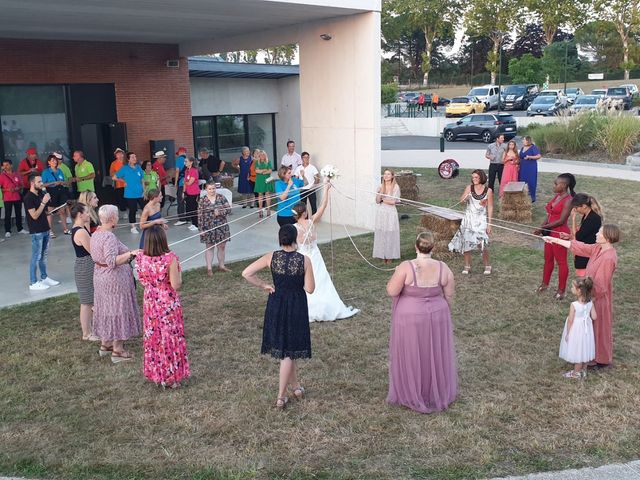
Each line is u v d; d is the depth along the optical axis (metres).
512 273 9.54
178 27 14.22
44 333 7.43
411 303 5.32
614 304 8.07
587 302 5.90
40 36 14.63
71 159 15.94
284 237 5.31
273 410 5.48
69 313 8.12
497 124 31.17
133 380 6.15
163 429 5.20
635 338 6.96
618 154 20.86
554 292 8.62
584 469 4.47
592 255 6.16
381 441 4.93
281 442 4.95
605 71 62.88
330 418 5.33
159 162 14.80
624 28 60.59
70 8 11.25
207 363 6.55
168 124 17.64
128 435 5.10
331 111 13.34
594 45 64.94
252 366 6.46
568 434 4.98
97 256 6.32
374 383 6.01
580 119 22.53
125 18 12.64
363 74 12.52
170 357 5.88
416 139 34.91
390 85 47.38
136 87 16.89
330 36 12.96
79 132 15.98
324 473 4.48
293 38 13.98
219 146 21.92
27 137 15.22
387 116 41.62
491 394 5.72
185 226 13.52
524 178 14.35
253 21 13.41
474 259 10.41
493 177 14.65
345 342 7.06
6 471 4.62
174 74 17.58
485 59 79.31
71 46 15.55
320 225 13.58
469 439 4.92
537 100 38.72
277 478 4.45
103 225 6.37
